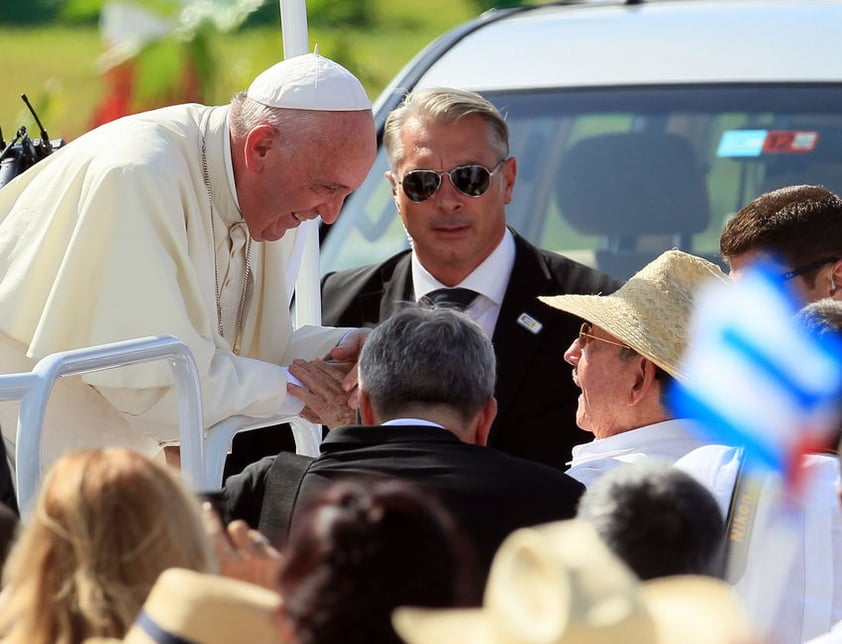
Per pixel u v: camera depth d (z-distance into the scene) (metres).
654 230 21.11
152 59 42.22
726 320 12.41
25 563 8.45
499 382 17.03
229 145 15.59
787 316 13.14
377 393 12.12
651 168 21.52
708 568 8.89
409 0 64.69
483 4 66.00
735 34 22.88
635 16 23.80
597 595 6.46
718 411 12.26
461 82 22.67
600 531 8.86
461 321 12.27
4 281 15.10
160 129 15.45
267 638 7.50
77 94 60.03
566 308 13.62
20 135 17.91
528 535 6.54
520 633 6.38
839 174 20.67
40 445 11.62
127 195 14.74
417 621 6.92
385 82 55.00
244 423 15.10
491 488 11.36
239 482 12.44
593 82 22.41
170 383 14.44
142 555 8.32
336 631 7.11
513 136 22.11
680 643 6.80
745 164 21.14
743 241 15.21
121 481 8.40
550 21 24.12
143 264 14.63
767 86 21.83
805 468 11.24
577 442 16.84
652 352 13.04
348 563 7.18
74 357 12.05
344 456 11.85
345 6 59.91
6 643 8.41
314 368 15.56
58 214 15.02
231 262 16.14
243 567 9.60
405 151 17.39
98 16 63.62
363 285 18.55
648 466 9.13
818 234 14.97
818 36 22.69
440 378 11.96
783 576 11.01
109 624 8.23
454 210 17.23
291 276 17.00
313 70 15.41
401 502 7.38
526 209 21.80
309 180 15.41
